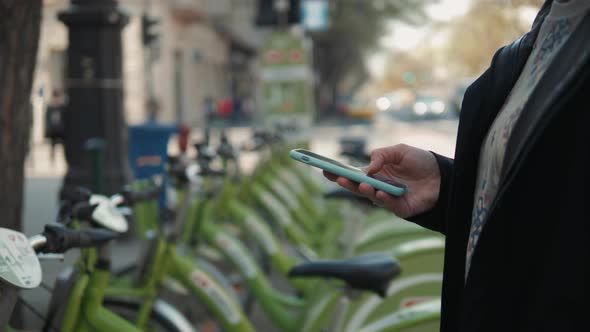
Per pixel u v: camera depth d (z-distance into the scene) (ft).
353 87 218.38
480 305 4.08
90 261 8.35
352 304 11.62
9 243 5.42
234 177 17.94
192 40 110.63
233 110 127.95
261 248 16.12
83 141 25.72
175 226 11.39
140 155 27.94
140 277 10.61
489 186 4.38
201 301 11.25
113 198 9.34
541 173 3.88
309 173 27.45
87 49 25.71
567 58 3.93
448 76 182.60
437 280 11.99
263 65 38.91
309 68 38.96
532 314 3.88
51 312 7.94
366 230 14.94
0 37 11.93
